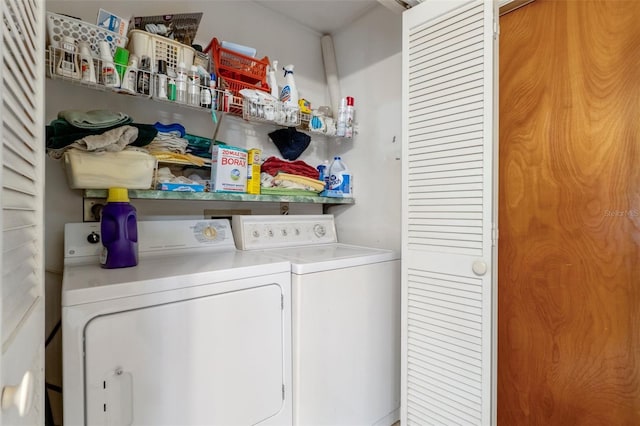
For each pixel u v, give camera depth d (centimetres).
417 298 146
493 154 121
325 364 143
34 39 72
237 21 195
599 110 124
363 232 219
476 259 126
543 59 139
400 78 196
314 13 213
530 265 144
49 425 134
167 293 105
